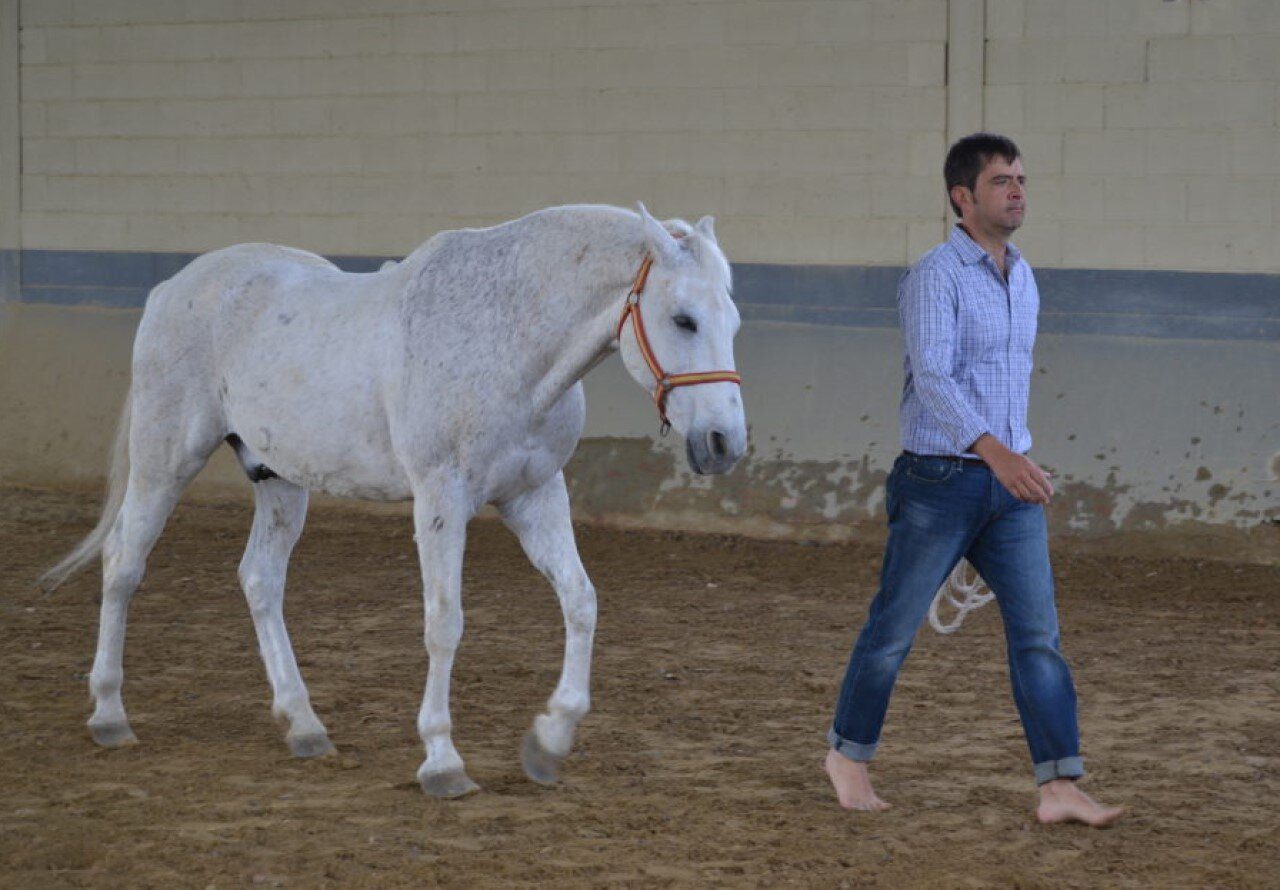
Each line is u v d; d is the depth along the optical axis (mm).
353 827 5832
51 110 16109
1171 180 12844
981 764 6789
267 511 7191
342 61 15062
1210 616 10375
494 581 11594
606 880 5227
